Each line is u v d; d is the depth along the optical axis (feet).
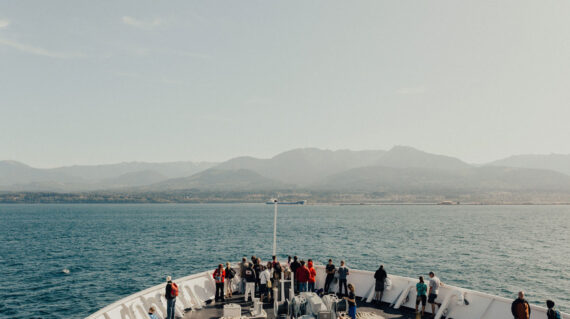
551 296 120.37
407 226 411.54
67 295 118.93
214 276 62.23
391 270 158.51
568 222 492.54
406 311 56.85
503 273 153.17
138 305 51.03
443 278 143.74
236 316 53.21
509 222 492.54
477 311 50.37
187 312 56.70
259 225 426.51
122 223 465.88
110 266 165.48
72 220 536.83
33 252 209.26
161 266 165.48
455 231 345.51
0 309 104.78
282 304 52.34
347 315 49.60
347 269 64.03
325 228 380.99
